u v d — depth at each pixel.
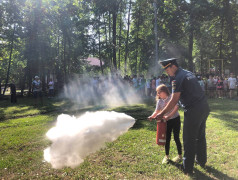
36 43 22.77
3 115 10.76
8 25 22.39
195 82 3.33
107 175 3.56
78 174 3.63
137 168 3.75
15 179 3.58
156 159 4.12
